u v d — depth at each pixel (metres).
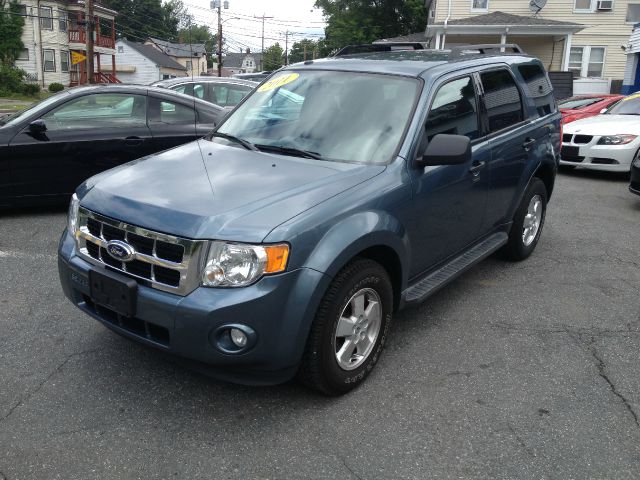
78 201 3.36
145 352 3.71
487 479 2.66
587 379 3.53
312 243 2.89
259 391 3.32
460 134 4.11
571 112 13.41
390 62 4.24
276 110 4.13
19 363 3.54
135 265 2.96
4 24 42.97
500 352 3.85
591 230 6.91
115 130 6.68
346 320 3.18
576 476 2.69
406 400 3.27
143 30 84.88
